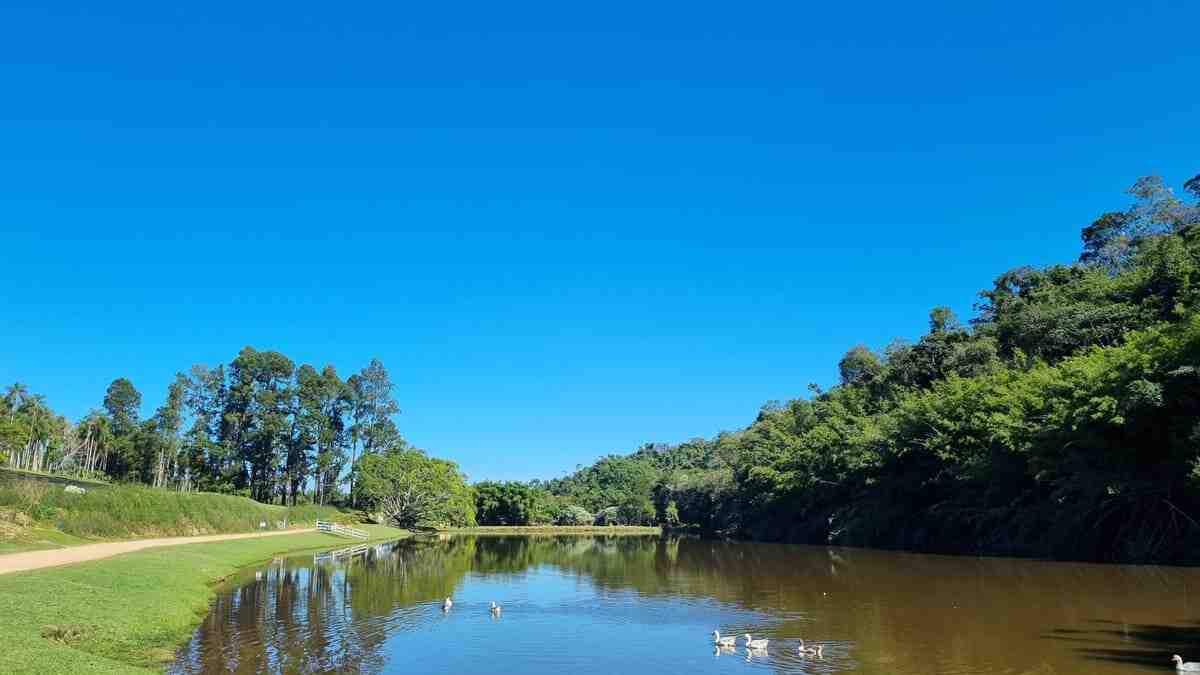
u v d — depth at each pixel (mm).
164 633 23625
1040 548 54906
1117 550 48250
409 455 134750
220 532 67188
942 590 36312
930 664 20406
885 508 76562
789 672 20016
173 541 52844
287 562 52688
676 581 44031
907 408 73938
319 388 137625
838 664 20797
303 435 134375
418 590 38750
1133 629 24688
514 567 54719
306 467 136875
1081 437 47875
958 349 89625
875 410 102500
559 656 22594
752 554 70375
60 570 28109
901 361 104500
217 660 21156
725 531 126375
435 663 21641
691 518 149875
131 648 21078
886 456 74188
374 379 144000
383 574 47250
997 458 58156
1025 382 60406
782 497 100000
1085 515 49938
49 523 47938
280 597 34438
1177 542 44688
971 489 64375
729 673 20125
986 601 31906
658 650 23484
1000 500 60562
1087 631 24453
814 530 93000
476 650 23422
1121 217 103625
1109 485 45062
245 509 76938
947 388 73000
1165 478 44000
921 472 71250
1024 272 113438
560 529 157375
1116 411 44094
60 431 137750
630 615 30656
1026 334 78062
